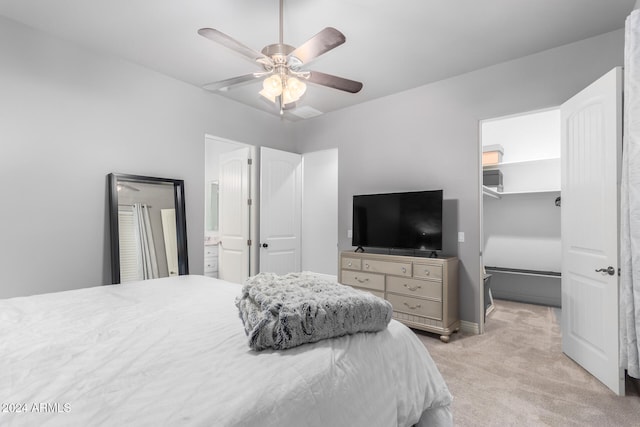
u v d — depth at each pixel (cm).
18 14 224
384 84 346
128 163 291
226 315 146
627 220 192
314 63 297
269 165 425
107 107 278
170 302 169
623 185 193
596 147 221
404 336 136
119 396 76
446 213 334
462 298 322
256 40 256
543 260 432
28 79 237
